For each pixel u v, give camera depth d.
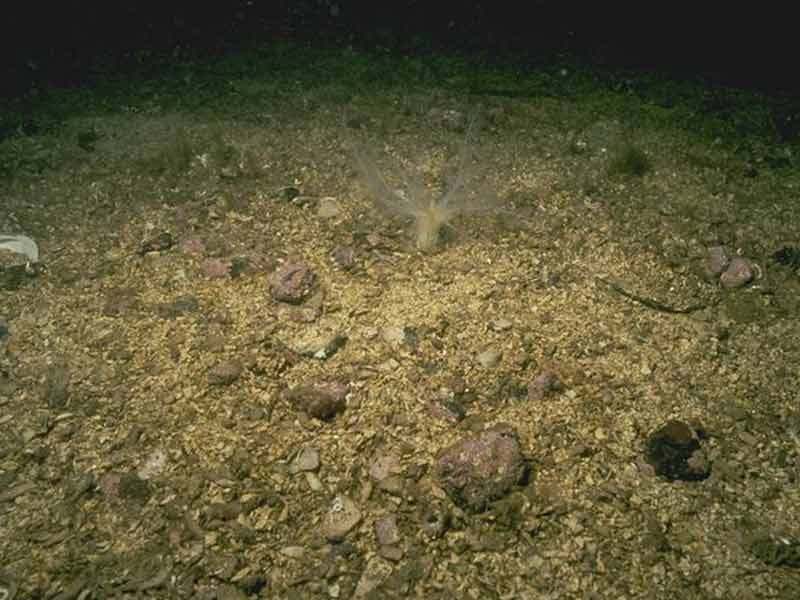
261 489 0.56
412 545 0.52
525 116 1.12
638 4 1.55
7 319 0.71
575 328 0.70
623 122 1.10
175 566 0.51
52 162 0.97
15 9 1.43
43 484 0.56
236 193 0.90
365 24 1.50
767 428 0.61
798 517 0.54
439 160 0.98
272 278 0.73
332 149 1.00
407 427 0.60
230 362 0.65
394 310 0.71
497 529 0.53
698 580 0.50
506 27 1.51
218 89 1.19
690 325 0.71
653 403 0.63
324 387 0.62
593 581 0.50
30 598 0.49
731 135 1.07
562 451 0.59
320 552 0.52
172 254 0.79
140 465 0.57
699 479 0.56
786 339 0.70
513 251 0.80
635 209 0.88
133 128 1.06
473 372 0.65
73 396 0.63
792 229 0.85
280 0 1.57
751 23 1.50
